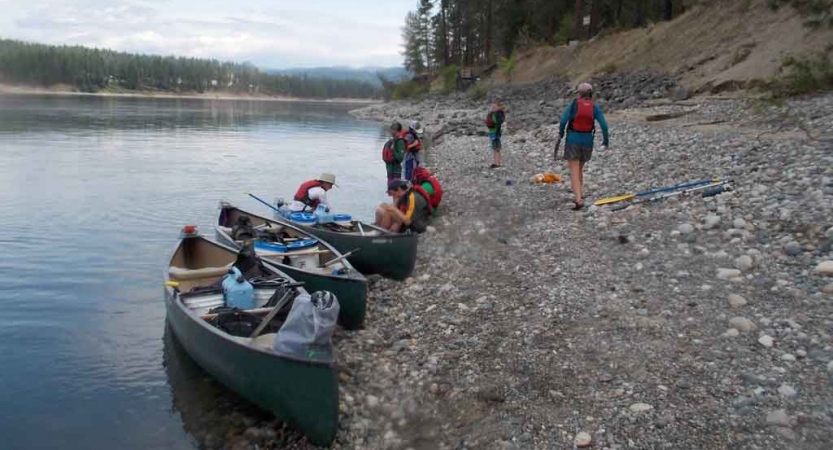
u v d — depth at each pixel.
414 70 87.88
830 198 8.50
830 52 17.66
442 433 5.27
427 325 7.39
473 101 45.56
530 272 8.57
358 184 18.61
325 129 41.56
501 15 58.19
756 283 6.87
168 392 6.29
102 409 6.00
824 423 4.55
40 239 11.73
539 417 5.22
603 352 6.05
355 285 7.36
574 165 10.85
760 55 21.56
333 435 5.21
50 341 7.45
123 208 14.46
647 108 21.50
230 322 6.29
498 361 6.25
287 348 5.32
